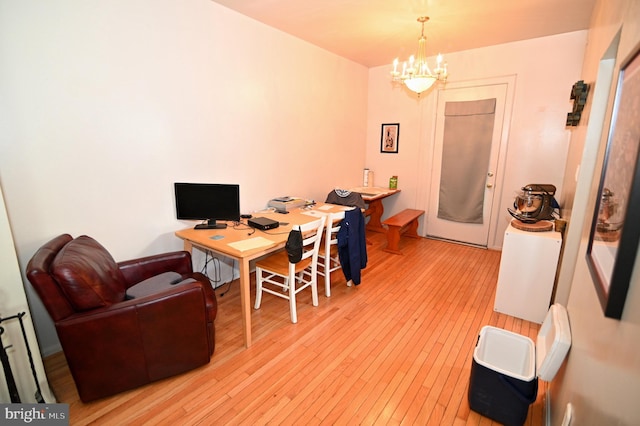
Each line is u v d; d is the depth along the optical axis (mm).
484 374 1606
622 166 1031
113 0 2115
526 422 1663
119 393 1781
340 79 4324
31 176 1912
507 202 4117
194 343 1907
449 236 4688
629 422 737
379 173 5125
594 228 1348
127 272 2215
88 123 2100
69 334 1577
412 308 2764
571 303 1657
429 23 3121
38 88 1878
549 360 1497
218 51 2783
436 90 4398
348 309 2738
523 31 3357
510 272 2592
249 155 3217
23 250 1928
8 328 1570
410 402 1766
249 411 1698
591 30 2811
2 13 1719
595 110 2051
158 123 2461
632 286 851
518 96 3818
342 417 1669
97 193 2199
